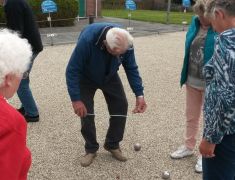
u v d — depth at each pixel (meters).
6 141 1.78
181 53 11.19
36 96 6.72
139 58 10.23
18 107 6.05
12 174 1.80
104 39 3.78
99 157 4.54
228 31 2.47
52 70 8.59
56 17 16.14
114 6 27.70
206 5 2.62
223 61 2.42
